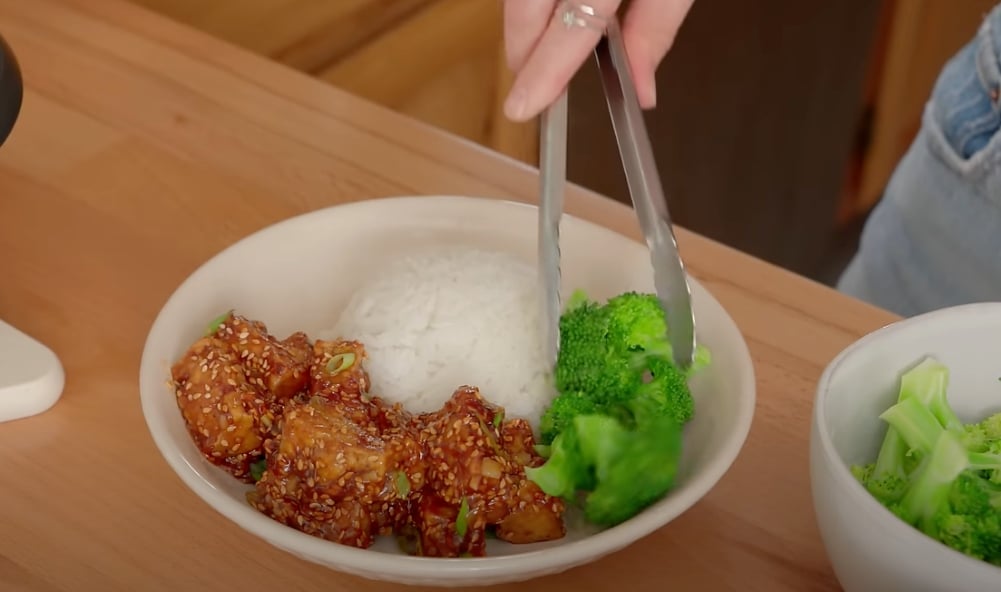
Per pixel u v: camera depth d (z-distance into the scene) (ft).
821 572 2.58
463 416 2.56
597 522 2.55
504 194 3.25
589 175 5.37
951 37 5.81
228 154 3.34
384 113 3.47
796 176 5.96
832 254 6.23
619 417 2.59
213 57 3.61
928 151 3.53
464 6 4.82
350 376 2.65
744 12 5.16
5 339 2.82
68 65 3.57
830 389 2.45
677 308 2.62
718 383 2.63
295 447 2.50
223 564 2.57
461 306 2.78
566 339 2.68
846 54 5.55
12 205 3.19
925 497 2.39
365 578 2.53
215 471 2.60
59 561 2.56
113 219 3.17
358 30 4.45
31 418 2.77
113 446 2.74
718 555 2.60
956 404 2.57
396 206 2.93
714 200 5.88
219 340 2.67
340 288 2.92
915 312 3.67
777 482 2.70
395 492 2.50
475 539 2.51
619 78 2.56
